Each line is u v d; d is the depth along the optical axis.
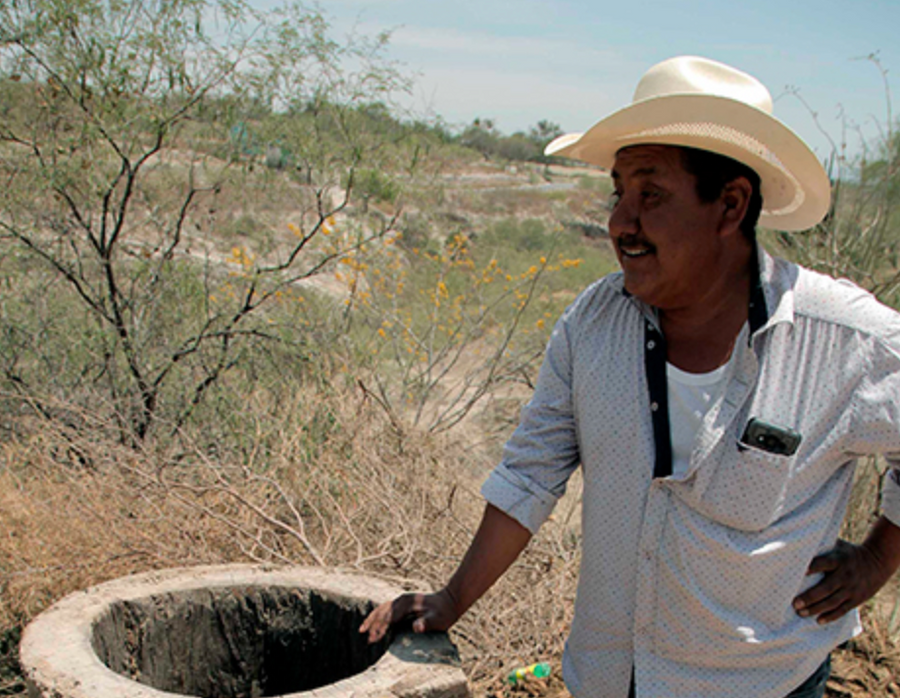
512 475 1.98
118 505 3.48
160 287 4.95
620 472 1.78
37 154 4.60
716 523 1.71
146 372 4.71
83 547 3.34
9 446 3.91
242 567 2.50
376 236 5.32
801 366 1.69
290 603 2.42
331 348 5.05
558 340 1.92
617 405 1.78
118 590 2.31
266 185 5.39
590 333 1.85
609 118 1.69
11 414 4.40
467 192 15.70
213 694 2.43
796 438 1.65
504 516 1.99
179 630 2.36
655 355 1.76
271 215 5.61
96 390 4.66
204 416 4.74
